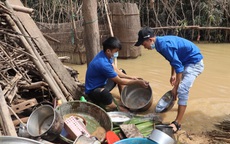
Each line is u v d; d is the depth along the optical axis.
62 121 2.73
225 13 9.05
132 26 6.59
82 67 6.23
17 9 4.00
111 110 3.72
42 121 2.81
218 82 5.00
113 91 4.59
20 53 3.74
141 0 9.45
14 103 3.18
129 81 3.56
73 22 6.24
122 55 6.79
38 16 8.41
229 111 3.81
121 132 2.90
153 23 9.61
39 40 4.11
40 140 2.51
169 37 3.25
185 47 3.27
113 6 6.50
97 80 3.62
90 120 3.17
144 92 3.95
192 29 8.90
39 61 3.62
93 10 4.58
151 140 2.41
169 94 3.79
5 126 2.45
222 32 8.85
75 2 8.00
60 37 6.50
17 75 3.42
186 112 3.79
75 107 3.24
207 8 8.84
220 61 6.51
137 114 3.72
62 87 3.67
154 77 5.36
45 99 3.66
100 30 6.57
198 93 4.46
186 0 9.30
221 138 3.10
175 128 3.23
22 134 2.65
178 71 3.15
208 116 3.68
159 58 6.93
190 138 3.13
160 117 3.52
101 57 3.53
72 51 6.45
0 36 3.89
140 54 7.17
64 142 2.72
